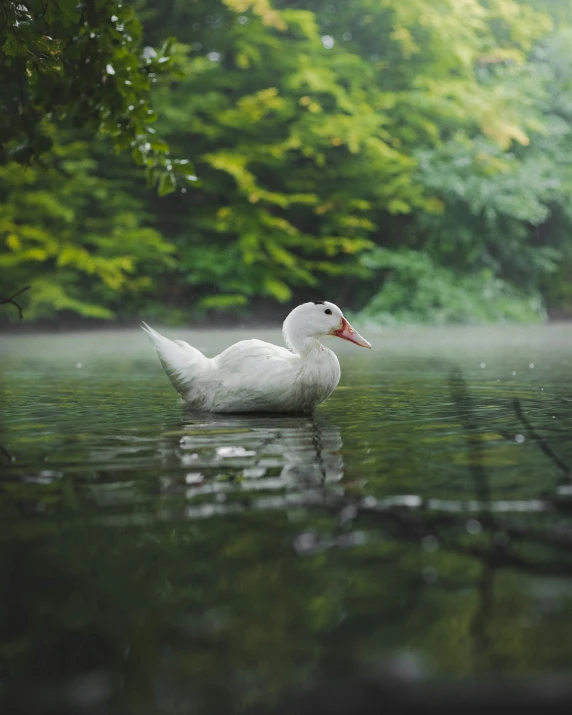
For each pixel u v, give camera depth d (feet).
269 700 4.89
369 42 79.61
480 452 11.90
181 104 69.31
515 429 14.05
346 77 75.20
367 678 5.09
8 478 10.37
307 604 6.09
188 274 74.08
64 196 66.44
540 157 84.69
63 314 70.90
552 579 6.54
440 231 81.20
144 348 40.88
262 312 77.20
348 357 32.86
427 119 81.00
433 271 78.02
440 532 7.79
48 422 15.40
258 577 6.64
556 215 89.92
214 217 73.05
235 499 9.14
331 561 7.00
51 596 6.31
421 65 78.84
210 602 6.15
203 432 14.11
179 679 5.12
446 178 76.64
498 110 76.43
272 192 76.69
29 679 5.15
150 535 7.76
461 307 75.92
